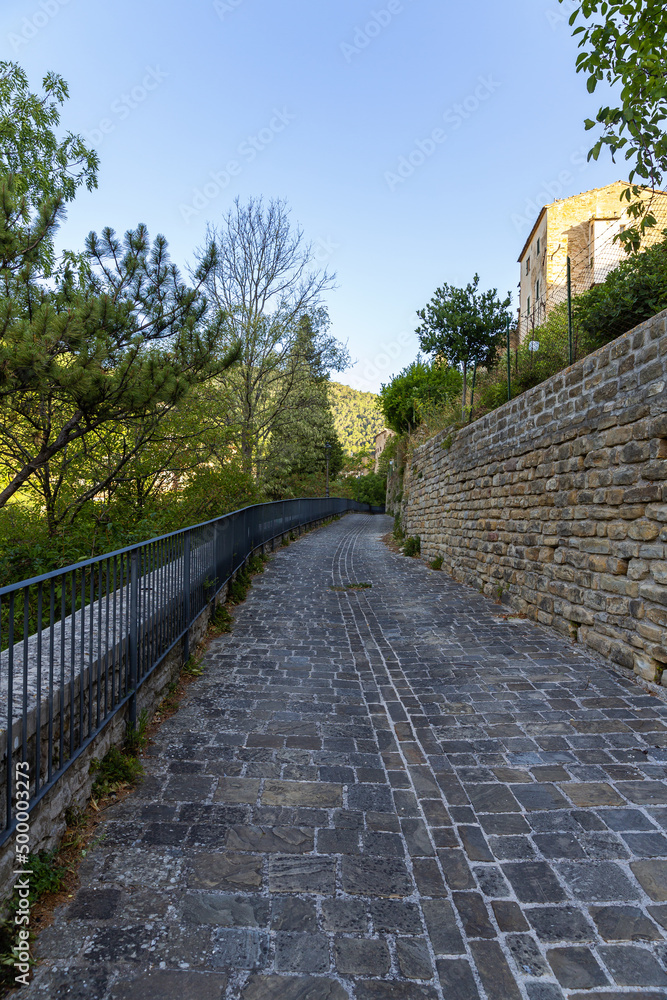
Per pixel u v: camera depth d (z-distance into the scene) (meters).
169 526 8.93
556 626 6.09
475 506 9.06
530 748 3.50
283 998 1.77
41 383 5.86
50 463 8.18
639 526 4.58
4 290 6.08
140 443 8.17
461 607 7.59
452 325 16.89
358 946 1.98
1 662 2.63
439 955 1.95
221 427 11.38
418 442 17.20
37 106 10.77
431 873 2.38
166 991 1.78
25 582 2.11
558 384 6.16
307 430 21.31
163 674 4.23
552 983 1.84
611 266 12.04
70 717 2.53
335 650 5.68
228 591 7.81
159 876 2.32
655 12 4.22
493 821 2.75
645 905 2.18
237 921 2.09
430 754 3.45
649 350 4.48
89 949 1.94
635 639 4.61
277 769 3.25
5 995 1.74
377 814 2.81
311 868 2.40
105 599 3.04
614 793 2.98
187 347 7.39
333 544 16.62
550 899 2.22
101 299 5.97
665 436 4.28
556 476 6.13
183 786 3.04
